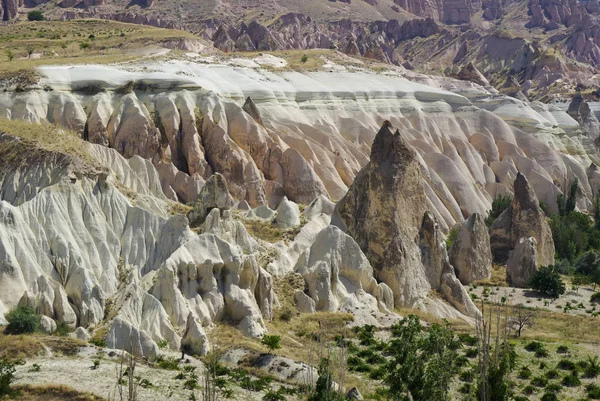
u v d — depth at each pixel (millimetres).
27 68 125188
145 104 126938
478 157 155125
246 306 75438
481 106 178000
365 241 92250
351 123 150000
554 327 87938
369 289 86812
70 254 76438
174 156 122438
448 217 130750
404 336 70312
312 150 131375
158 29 190125
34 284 73438
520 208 114125
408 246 92250
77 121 118812
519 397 66000
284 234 90188
